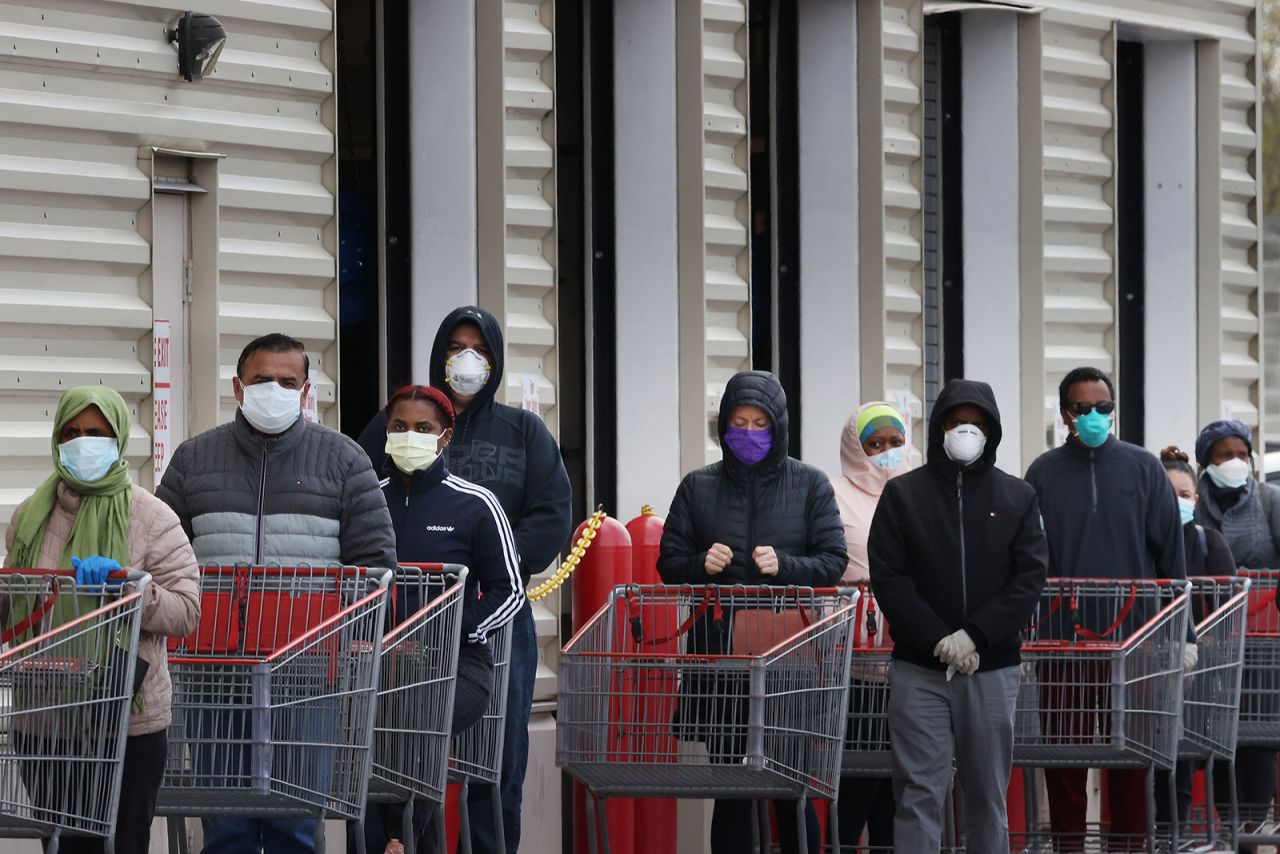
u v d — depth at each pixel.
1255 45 38.84
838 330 32.44
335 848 24.52
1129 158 38.06
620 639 24.33
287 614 18.91
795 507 24.95
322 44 25.41
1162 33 37.19
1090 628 26.83
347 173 27.36
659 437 30.06
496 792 22.70
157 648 17.64
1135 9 36.44
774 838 28.09
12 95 22.50
